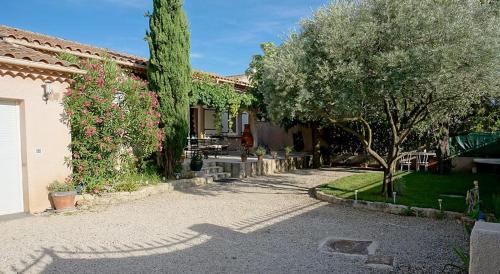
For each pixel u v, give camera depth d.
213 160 16.81
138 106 11.03
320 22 8.98
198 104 15.48
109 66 10.71
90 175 10.20
